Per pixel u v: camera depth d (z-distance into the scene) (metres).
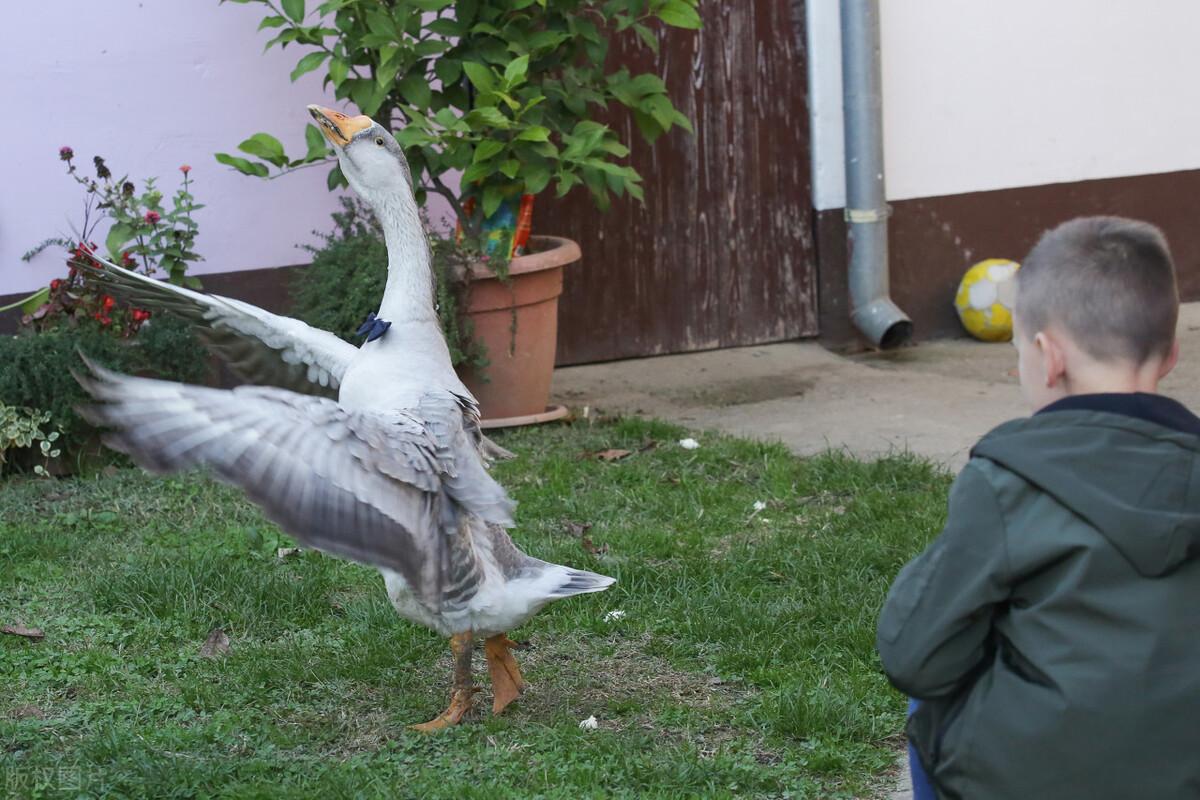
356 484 3.39
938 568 2.29
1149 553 2.14
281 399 3.31
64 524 5.70
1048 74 8.87
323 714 4.14
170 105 7.28
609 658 4.54
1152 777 2.17
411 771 3.74
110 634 4.66
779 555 5.24
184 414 3.12
